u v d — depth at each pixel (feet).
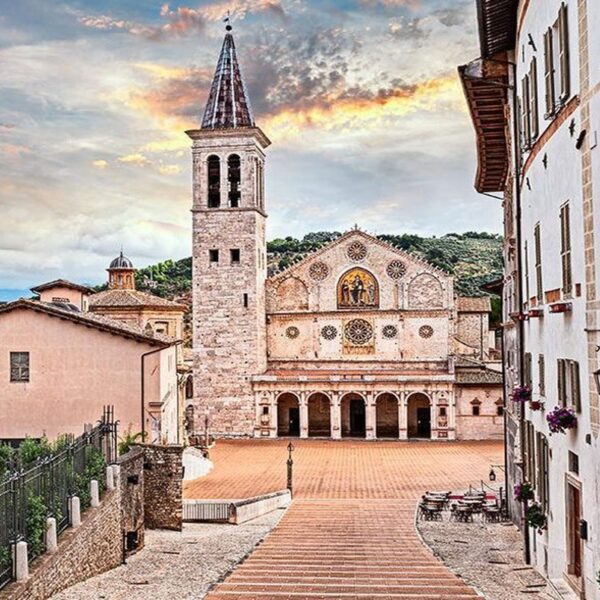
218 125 312.29
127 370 151.23
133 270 338.13
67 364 151.12
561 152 63.67
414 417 313.73
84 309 212.64
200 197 311.47
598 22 51.70
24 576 62.13
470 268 634.84
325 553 99.86
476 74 97.50
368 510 160.45
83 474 86.48
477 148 126.11
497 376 302.25
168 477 126.82
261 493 192.54
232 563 91.71
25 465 74.08
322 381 302.45
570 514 64.39
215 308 309.63
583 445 59.16
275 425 306.14
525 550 89.97
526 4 77.30
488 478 216.33
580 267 58.54
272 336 322.75
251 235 308.60
